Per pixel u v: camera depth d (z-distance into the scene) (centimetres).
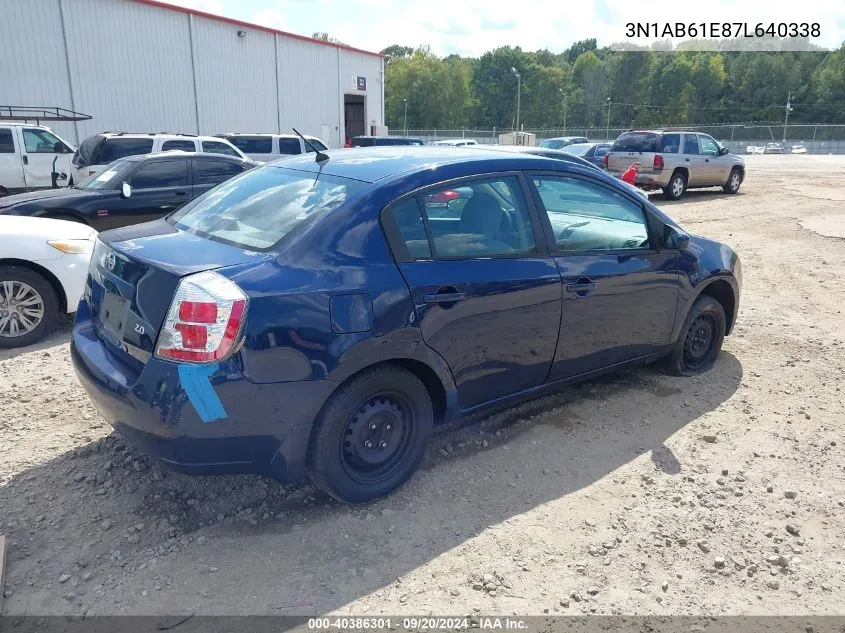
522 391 391
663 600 273
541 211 383
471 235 352
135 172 908
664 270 446
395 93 10788
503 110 12000
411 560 292
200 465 283
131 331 294
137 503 329
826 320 676
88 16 2423
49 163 1543
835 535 321
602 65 11694
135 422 280
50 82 2362
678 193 1806
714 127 6762
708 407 457
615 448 398
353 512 326
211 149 1512
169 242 321
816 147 6425
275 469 297
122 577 277
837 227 1279
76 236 586
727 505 342
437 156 373
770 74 10619
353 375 309
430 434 349
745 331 632
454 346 339
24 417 419
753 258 993
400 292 313
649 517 329
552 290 377
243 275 282
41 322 568
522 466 374
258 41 3081
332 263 301
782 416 447
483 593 273
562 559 296
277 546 300
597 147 2408
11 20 2244
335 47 3575
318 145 2044
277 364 281
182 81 2772
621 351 438
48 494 334
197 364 270
